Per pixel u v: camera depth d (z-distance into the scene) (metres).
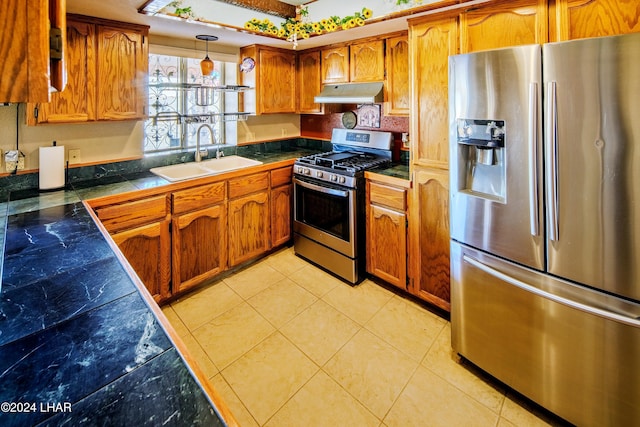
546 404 1.55
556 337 1.47
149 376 0.71
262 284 2.85
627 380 1.30
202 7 2.42
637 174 1.19
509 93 1.48
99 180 2.51
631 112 1.17
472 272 1.77
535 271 1.50
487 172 1.73
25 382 0.68
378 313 2.44
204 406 0.64
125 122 2.70
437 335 2.20
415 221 2.41
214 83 3.36
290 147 4.04
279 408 1.67
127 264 1.25
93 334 0.84
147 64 2.50
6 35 0.45
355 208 2.71
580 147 1.30
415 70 2.24
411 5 2.16
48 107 2.10
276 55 3.36
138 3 1.98
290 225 3.46
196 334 2.21
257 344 2.12
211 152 3.25
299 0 2.85
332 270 2.98
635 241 1.22
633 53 1.15
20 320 0.89
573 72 1.28
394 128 3.15
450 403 1.69
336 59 3.17
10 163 2.20
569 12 1.60
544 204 1.43
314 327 2.29
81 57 2.18
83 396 0.65
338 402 1.70
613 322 1.30
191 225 2.59
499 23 1.83
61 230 1.56
